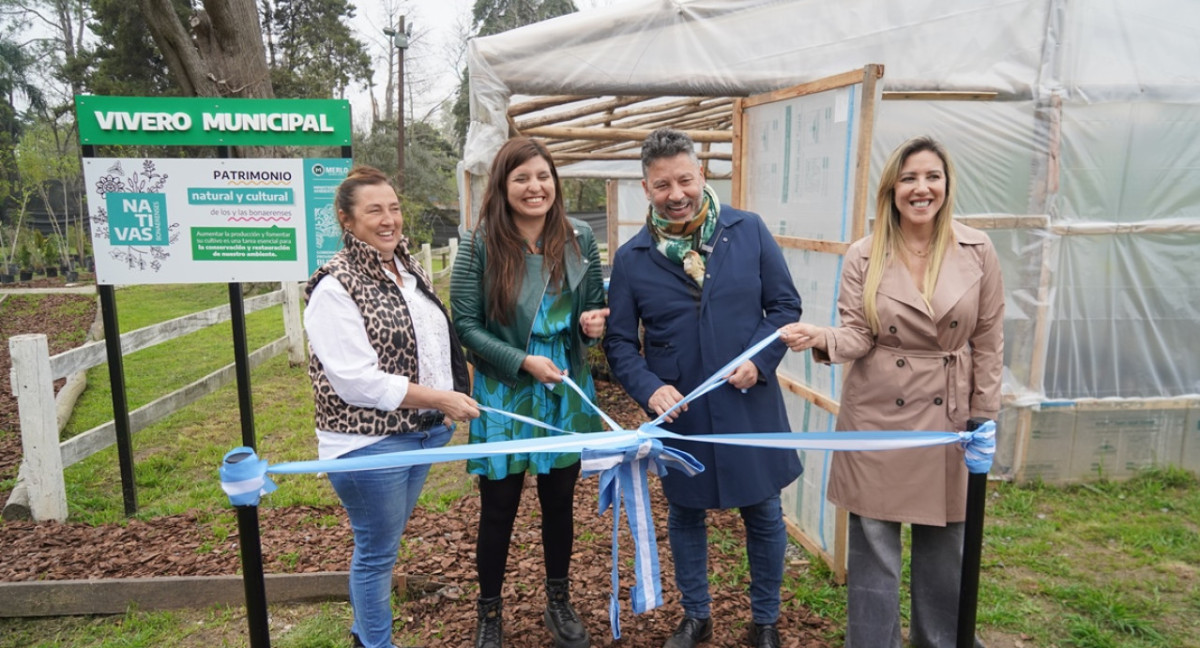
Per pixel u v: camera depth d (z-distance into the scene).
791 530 3.74
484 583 2.66
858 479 2.37
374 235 2.26
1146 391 4.68
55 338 10.95
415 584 3.12
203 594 3.10
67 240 21.81
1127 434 4.62
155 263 3.96
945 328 2.25
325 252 4.04
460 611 2.99
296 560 3.39
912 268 2.32
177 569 3.32
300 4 32.31
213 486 4.56
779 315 2.49
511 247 2.45
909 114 4.67
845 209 3.01
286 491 4.34
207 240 3.98
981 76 4.33
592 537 3.68
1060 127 4.41
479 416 2.29
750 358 2.38
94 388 7.31
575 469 2.66
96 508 4.21
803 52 4.22
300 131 3.94
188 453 5.30
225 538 3.69
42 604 3.05
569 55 4.20
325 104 3.92
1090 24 4.37
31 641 2.91
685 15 4.14
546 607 2.87
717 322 2.43
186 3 24.52
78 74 28.88
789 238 3.54
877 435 2.12
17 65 39.31
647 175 2.41
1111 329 4.62
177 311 12.53
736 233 2.50
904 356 2.30
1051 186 4.43
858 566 2.43
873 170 4.74
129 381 7.57
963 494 2.33
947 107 4.63
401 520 2.40
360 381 2.14
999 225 4.44
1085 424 4.59
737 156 4.09
